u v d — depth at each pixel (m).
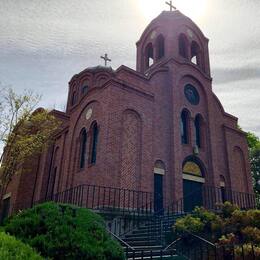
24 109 18.80
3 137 18.14
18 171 20.14
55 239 5.53
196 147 17.52
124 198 12.49
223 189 18.58
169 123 17.03
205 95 20.02
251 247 7.48
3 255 3.87
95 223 6.40
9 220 7.01
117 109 14.60
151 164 14.98
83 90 27.95
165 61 19.25
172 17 21.12
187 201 16.25
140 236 10.67
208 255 8.25
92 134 15.87
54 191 19.00
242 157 20.84
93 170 14.22
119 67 16.39
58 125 21.73
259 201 28.62
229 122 21.47
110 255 5.70
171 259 8.41
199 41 22.39
